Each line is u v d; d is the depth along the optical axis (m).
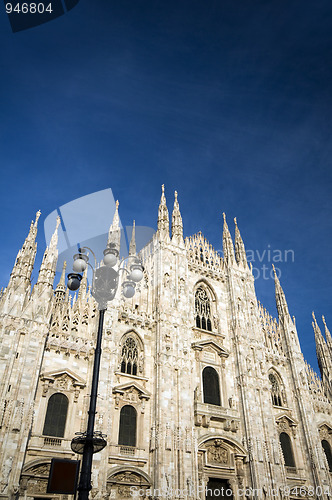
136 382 45.03
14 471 33.84
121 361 45.72
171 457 41.44
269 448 49.56
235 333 56.06
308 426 55.19
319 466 52.41
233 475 46.50
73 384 40.84
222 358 53.69
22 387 37.19
